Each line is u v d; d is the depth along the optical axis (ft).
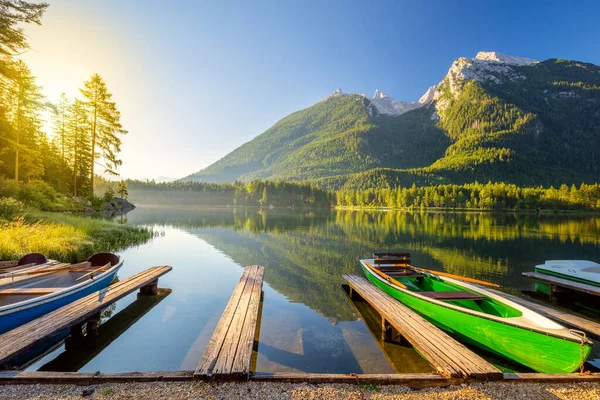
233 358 15.20
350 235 90.48
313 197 449.89
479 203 347.15
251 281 31.65
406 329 19.80
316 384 13.85
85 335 21.95
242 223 128.77
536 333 17.34
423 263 51.37
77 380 13.35
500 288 38.04
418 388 13.83
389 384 14.06
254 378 13.94
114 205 161.27
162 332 22.52
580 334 17.21
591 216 233.14
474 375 14.40
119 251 55.77
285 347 20.76
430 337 18.57
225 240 74.13
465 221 165.99
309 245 69.46
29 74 88.74
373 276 32.40
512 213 279.90
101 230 61.11
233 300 25.11
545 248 68.59
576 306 32.30
